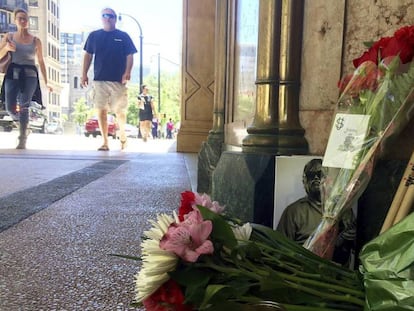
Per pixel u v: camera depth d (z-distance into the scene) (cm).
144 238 84
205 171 229
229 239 61
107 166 341
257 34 133
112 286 93
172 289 57
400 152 93
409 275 54
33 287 92
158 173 299
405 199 78
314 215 100
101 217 157
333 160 89
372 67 86
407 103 83
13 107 500
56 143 714
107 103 503
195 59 529
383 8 97
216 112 233
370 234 95
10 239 128
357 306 59
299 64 120
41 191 213
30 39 478
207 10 517
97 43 467
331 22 108
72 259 110
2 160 375
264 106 124
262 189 115
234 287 57
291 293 59
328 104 110
